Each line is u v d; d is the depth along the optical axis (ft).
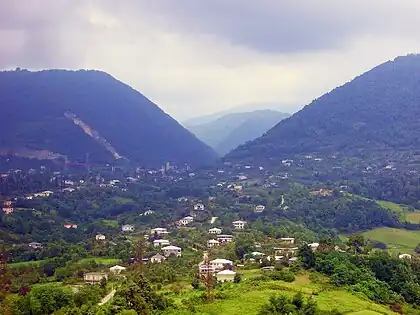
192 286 434.30
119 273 539.29
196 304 352.69
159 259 599.98
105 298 419.13
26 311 386.93
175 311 334.85
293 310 335.47
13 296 416.87
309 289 396.37
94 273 531.50
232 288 403.95
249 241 638.12
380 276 451.53
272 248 612.29
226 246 647.56
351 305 359.25
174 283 454.40
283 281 422.41
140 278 384.68
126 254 632.79
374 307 368.07
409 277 453.58
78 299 406.00
